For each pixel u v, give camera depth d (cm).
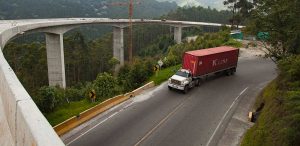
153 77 3541
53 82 6919
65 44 8769
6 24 4944
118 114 2462
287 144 1438
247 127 2262
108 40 11612
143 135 2091
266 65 4353
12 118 604
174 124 2288
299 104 1538
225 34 6178
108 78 3075
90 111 2377
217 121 2369
